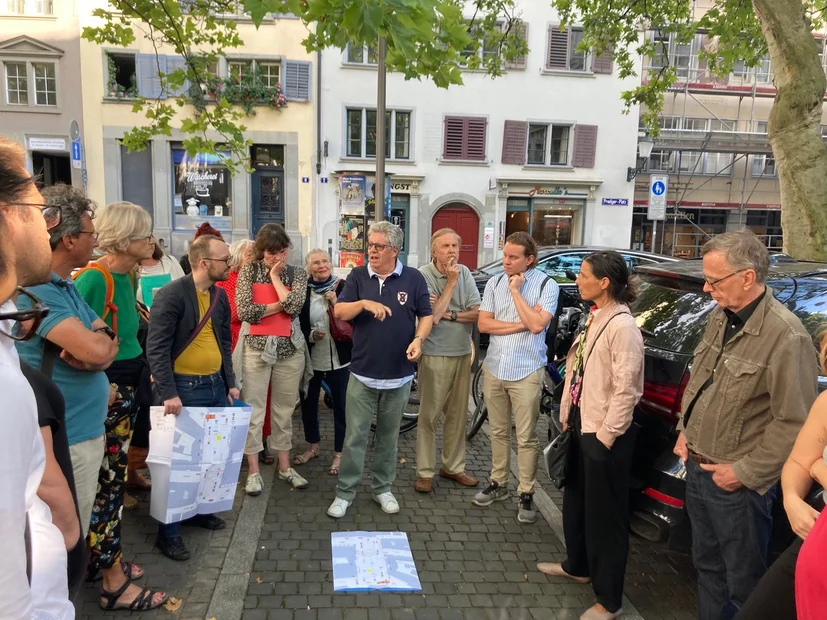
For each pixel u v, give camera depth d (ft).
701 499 7.32
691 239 71.77
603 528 8.40
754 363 6.69
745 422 6.86
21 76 52.29
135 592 8.42
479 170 57.93
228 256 10.03
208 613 8.33
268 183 57.11
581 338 9.30
